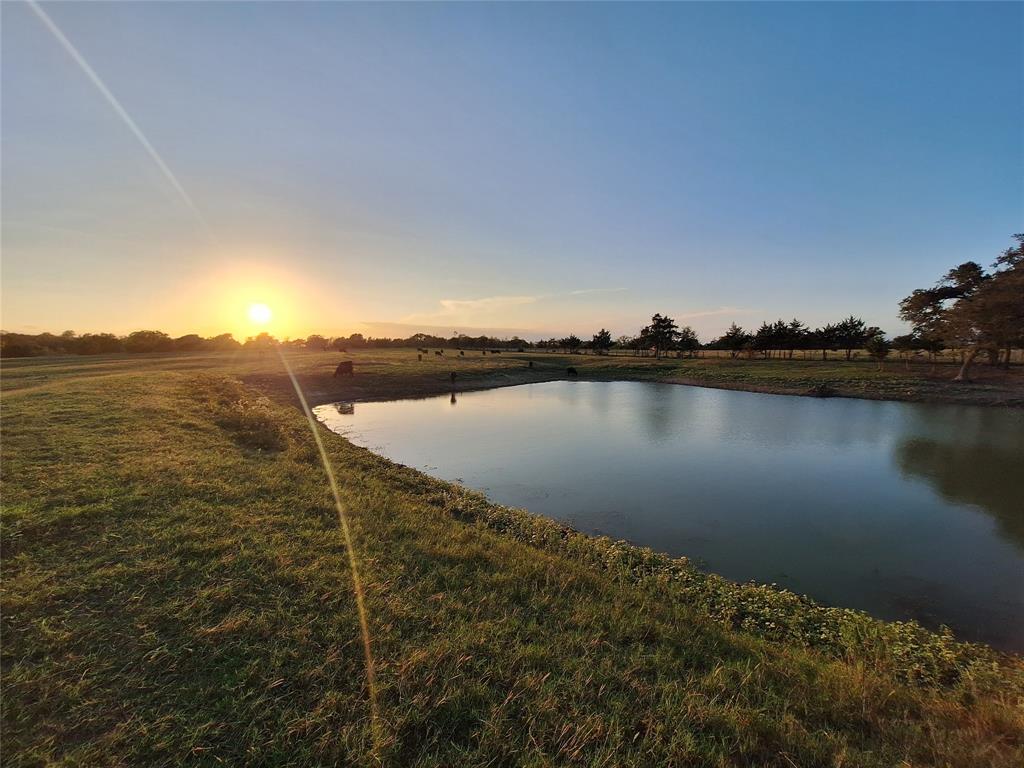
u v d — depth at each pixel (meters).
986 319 34.47
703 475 14.76
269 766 3.02
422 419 25.34
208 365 40.16
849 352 63.72
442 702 3.59
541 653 4.27
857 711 3.88
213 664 3.84
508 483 13.73
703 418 25.78
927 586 8.13
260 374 35.44
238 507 7.24
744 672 4.29
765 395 36.84
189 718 3.32
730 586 7.22
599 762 3.16
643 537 10.03
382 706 3.54
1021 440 19.92
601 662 4.24
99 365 37.97
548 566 6.37
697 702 3.77
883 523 10.89
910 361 55.28
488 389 40.97
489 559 6.39
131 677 3.64
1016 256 35.12
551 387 43.03
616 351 99.50
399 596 5.06
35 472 7.81
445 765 3.11
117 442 10.22
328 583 5.22
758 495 12.84
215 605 4.62
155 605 4.55
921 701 4.19
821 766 3.25
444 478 14.12
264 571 5.36
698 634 5.04
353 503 8.10
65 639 3.97
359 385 36.00
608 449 18.31
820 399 33.97
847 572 8.61
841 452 17.89
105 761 2.96
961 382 36.06
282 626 4.38
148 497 7.20
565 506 11.84
